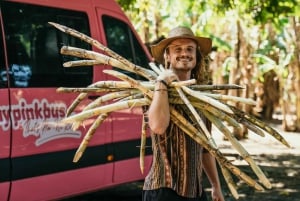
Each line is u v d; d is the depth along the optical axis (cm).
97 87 301
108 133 554
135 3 966
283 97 1441
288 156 1018
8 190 463
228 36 1498
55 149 500
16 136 466
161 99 276
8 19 477
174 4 1219
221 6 935
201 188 308
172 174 294
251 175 819
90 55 300
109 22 585
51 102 498
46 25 512
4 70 464
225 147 1106
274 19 989
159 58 312
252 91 1431
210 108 288
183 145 292
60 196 508
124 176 577
